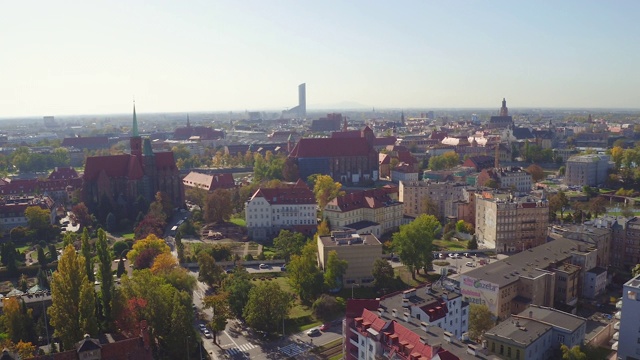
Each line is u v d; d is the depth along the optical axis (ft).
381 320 479.41
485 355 423.64
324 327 650.43
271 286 648.79
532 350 506.07
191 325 573.74
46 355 453.58
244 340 623.77
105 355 467.11
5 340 545.03
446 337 449.06
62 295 544.62
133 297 587.68
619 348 558.56
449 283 615.98
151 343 567.18
